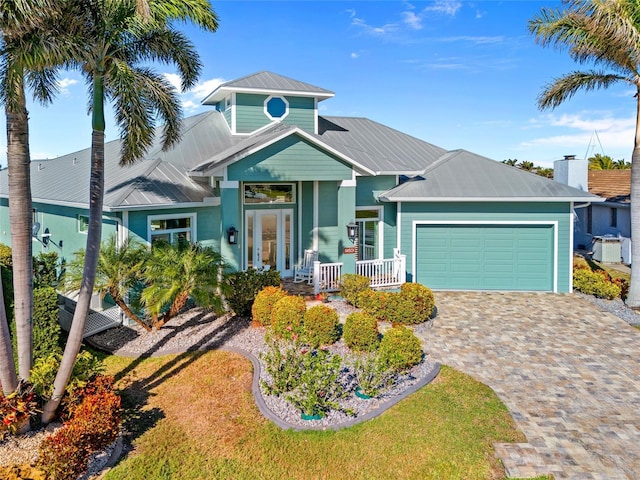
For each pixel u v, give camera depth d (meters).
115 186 15.11
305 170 16.41
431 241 19.03
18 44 7.74
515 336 13.46
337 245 19.77
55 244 18.50
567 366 11.35
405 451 7.78
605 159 42.84
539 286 18.83
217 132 20.16
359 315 11.88
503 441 8.05
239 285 14.30
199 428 8.63
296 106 20.78
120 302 13.03
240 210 18.23
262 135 18.11
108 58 8.98
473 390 9.91
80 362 9.22
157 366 11.32
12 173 8.29
